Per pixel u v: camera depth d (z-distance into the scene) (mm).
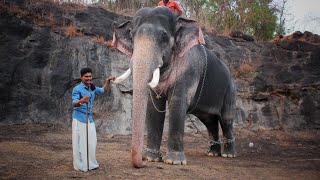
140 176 5633
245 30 19906
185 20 7047
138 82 5957
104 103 12117
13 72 11391
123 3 16812
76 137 5750
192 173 6156
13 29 11977
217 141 9203
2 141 8727
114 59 12688
